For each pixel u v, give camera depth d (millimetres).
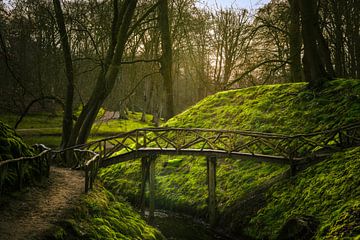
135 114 51344
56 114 40156
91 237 7254
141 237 9227
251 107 23469
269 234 12672
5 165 8047
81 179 12398
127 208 11336
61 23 19094
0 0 19328
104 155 17438
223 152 15680
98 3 20578
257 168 17812
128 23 19312
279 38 28844
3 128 10461
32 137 30062
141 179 19672
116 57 19422
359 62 27000
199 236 14531
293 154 14742
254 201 15000
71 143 19578
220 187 17719
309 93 21109
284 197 13852
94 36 23141
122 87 37406
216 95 28203
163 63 23781
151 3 25609
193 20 28031
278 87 24531
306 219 11305
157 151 16953
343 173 12297
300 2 21078
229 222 15023
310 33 21109
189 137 23766
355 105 17531
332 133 14305
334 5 25719
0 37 17188
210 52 39625
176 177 20297
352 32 26750
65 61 19781
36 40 22547
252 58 29031
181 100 56344
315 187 12875
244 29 28453
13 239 6172
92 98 19812
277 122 20484
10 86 28438
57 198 9125
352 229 9352
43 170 11492
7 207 7930
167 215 17578
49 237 6441
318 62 21500
